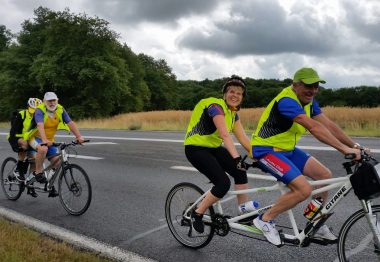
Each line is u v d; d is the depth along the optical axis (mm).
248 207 3736
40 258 3572
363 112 18219
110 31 48250
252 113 21547
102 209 5652
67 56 45344
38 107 5637
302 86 3236
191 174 7820
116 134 18109
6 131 23969
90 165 9398
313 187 3395
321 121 3521
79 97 47438
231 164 3902
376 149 9750
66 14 48031
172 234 4441
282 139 3436
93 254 3951
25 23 53656
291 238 3396
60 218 5305
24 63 48875
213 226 3875
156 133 17922
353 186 2928
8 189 6469
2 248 3783
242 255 3877
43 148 5617
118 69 48469
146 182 7301
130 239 4434
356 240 3115
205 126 3812
